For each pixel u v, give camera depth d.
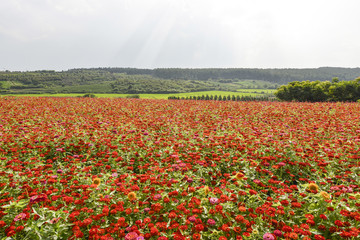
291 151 7.77
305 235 3.63
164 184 5.32
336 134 10.45
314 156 7.48
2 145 8.77
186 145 9.01
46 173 6.57
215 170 7.04
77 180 5.84
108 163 7.86
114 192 5.52
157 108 21.61
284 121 13.89
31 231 3.67
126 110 19.72
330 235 3.93
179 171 6.34
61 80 190.25
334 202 4.58
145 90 130.50
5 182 5.59
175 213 4.36
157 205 4.39
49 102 25.31
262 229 3.97
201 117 15.82
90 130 11.42
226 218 4.22
